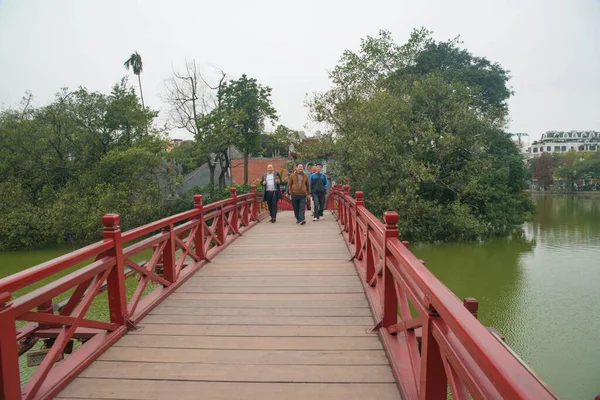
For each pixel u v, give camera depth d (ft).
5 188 63.93
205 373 8.54
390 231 9.75
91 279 9.95
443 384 6.04
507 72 86.43
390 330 9.55
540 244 57.21
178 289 14.70
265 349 9.67
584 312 30.71
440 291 5.59
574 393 20.47
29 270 7.06
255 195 33.96
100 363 9.00
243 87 81.61
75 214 62.18
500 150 68.33
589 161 205.67
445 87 57.21
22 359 22.07
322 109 62.69
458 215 54.80
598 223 82.17
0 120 70.28
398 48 65.10
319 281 15.62
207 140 78.02
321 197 34.71
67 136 69.92
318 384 8.06
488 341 4.00
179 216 15.35
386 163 53.98
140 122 73.77
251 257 20.07
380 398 7.55
